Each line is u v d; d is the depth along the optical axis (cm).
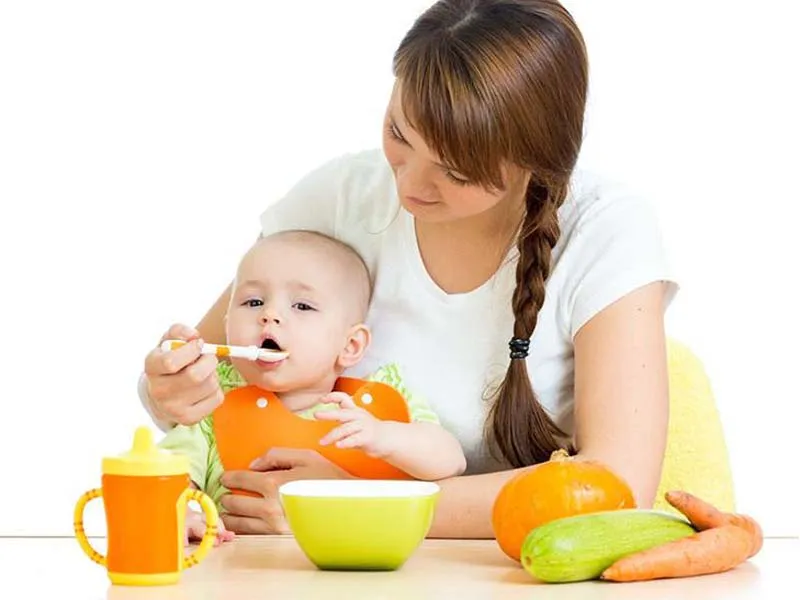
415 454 224
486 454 244
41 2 395
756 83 379
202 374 221
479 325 243
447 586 169
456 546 208
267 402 246
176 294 398
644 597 163
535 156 211
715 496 265
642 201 241
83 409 397
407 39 213
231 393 247
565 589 168
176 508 169
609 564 174
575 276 234
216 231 397
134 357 398
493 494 218
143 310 398
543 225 231
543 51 210
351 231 256
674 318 381
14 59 395
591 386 226
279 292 244
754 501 378
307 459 234
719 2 380
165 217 397
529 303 233
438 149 204
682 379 270
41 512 394
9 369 396
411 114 204
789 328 379
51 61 396
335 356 246
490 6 211
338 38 392
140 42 395
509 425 236
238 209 396
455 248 243
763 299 379
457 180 208
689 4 381
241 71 394
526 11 212
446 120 201
